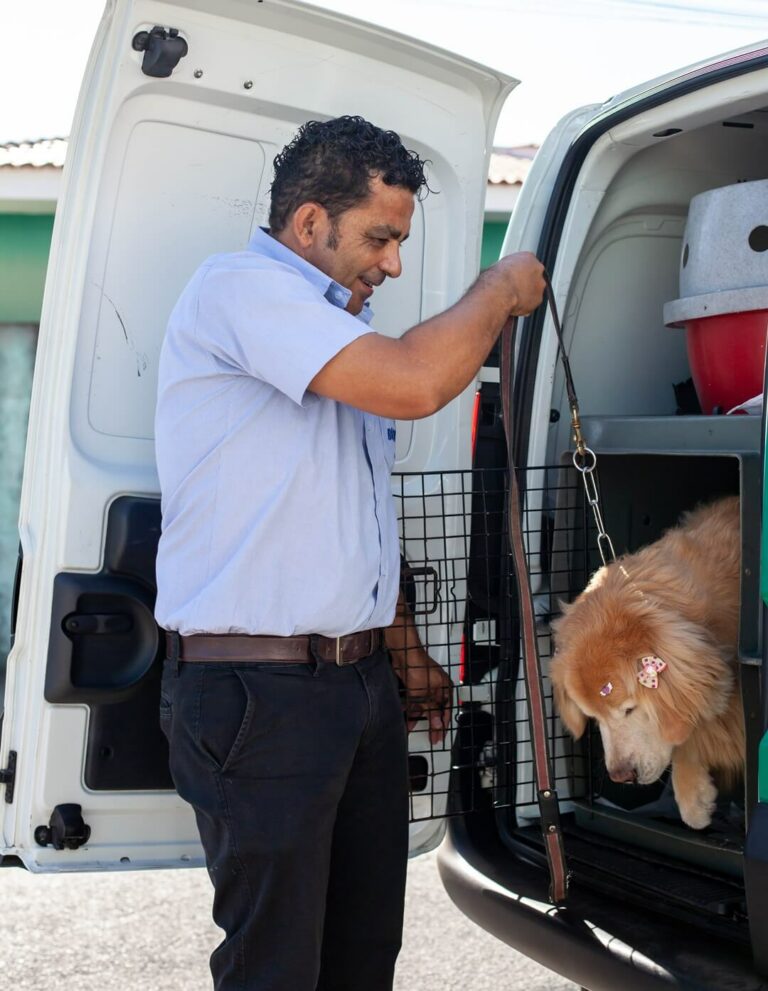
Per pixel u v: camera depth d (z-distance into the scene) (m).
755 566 2.54
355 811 2.45
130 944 3.95
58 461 2.49
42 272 7.53
